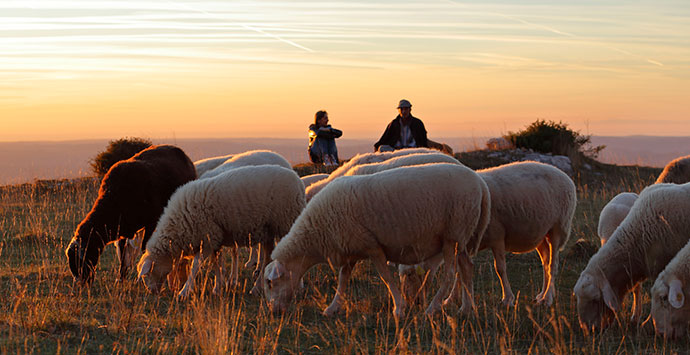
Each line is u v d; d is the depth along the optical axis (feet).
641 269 21.18
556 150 70.44
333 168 55.57
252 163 31.89
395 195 21.44
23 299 23.15
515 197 23.50
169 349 18.35
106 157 59.41
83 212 45.34
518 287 27.27
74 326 20.43
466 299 22.65
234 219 25.49
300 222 22.67
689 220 20.57
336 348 18.86
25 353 17.40
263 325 21.40
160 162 30.27
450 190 21.59
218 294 25.48
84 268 26.81
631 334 20.52
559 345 18.69
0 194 53.47
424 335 20.44
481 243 24.18
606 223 25.52
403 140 44.83
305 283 27.89
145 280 26.17
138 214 28.55
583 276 20.86
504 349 17.94
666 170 31.12
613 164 71.20
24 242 35.47
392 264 30.96
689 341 19.21
